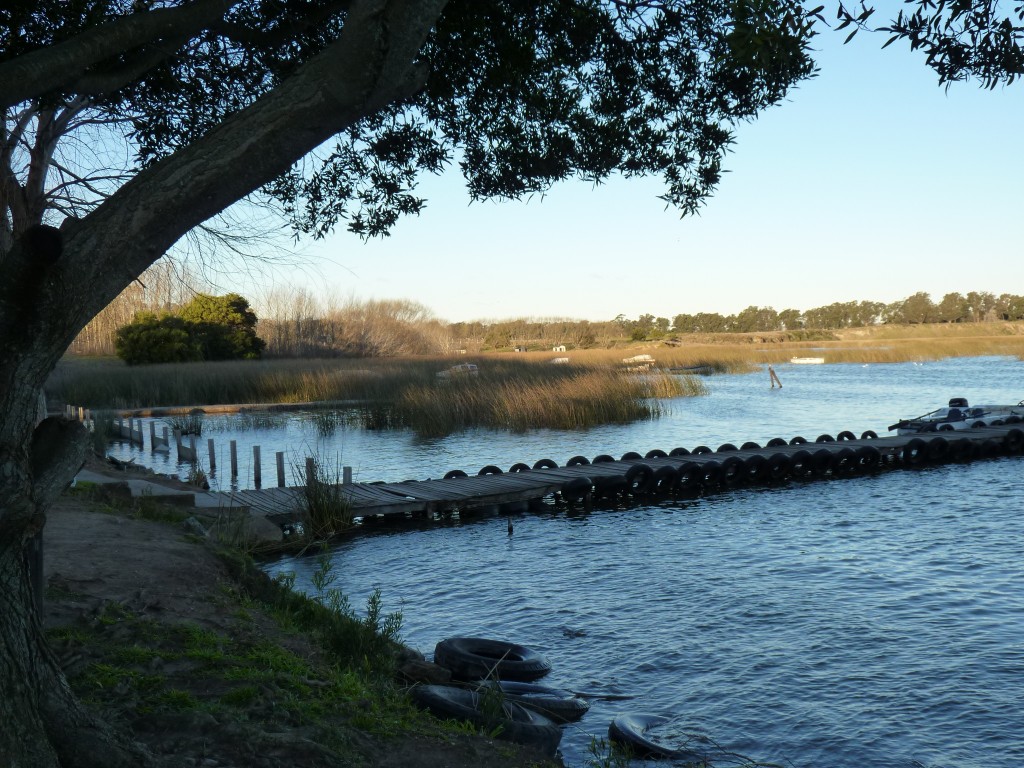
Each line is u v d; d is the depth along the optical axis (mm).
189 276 8812
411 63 3172
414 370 45500
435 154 7859
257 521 13609
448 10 6266
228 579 7828
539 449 25516
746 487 18844
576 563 12156
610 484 17516
